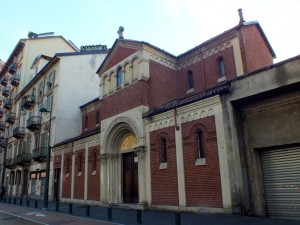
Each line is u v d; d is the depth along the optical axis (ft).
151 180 55.21
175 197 49.67
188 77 70.08
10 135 157.69
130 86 64.39
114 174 66.85
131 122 61.57
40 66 129.70
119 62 69.46
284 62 38.50
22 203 85.40
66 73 105.09
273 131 40.86
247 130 44.06
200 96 47.65
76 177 81.05
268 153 42.01
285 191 39.27
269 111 41.81
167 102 65.82
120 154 67.72
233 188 40.93
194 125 48.55
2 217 51.90
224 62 62.28
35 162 112.06
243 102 43.88
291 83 37.37
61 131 98.94
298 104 38.63
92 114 97.25
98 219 44.65
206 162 45.47
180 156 50.01
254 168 42.27
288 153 39.70
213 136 45.21
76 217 48.93
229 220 36.35
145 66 62.69
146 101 60.85
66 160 88.12
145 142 57.98
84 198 75.20
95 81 110.93
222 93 44.96
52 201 90.22
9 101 160.66
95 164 74.33
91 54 112.47
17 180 130.21
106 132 68.54
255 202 41.22
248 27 61.67
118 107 66.69
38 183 106.32
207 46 66.08
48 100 109.09
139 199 56.39
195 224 35.35
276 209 39.78
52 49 151.84
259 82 40.88
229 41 62.03
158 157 54.49
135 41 64.64
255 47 62.59
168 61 69.82
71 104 103.24
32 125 113.60
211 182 44.19
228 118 43.57
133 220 41.91
